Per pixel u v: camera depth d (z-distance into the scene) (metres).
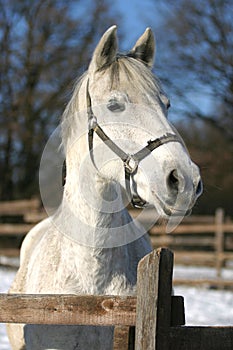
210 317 9.90
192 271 17.80
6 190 28.70
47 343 3.48
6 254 18.92
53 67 28.23
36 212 17.56
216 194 24.64
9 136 28.41
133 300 2.81
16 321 2.85
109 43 3.45
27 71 28.30
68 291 3.48
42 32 28.33
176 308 2.74
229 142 26.30
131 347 2.78
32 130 28.33
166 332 2.67
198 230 16.25
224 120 26.66
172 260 2.68
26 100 28.34
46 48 28.02
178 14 26.31
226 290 14.13
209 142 26.31
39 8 28.03
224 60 26.22
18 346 4.32
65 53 28.20
